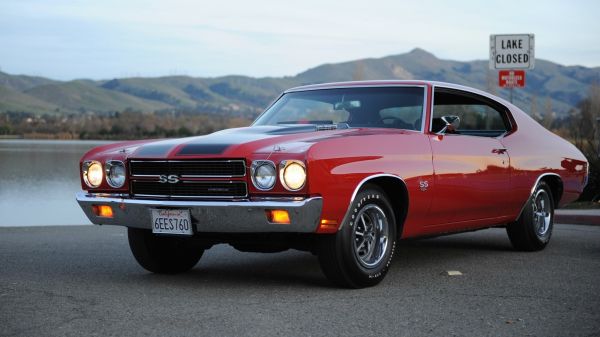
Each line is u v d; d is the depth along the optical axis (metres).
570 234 8.41
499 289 5.05
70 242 8.01
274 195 4.64
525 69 12.96
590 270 5.88
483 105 6.60
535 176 6.77
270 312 4.32
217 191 4.78
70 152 58.75
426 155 5.45
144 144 5.29
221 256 6.75
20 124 158.00
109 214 5.23
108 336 3.79
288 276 5.60
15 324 4.03
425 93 5.83
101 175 5.26
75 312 4.31
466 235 8.45
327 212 4.65
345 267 4.90
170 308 4.42
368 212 5.07
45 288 5.07
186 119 117.62
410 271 5.83
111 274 5.70
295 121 5.98
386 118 5.75
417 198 5.33
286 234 4.92
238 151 4.72
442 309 4.42
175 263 5.69
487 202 6.15
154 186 5.02
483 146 6.14
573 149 7.56
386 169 5.06
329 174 4.65
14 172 32.31
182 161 4.87
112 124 122.56
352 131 5.31
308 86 6.42
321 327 3.98
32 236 8.83
